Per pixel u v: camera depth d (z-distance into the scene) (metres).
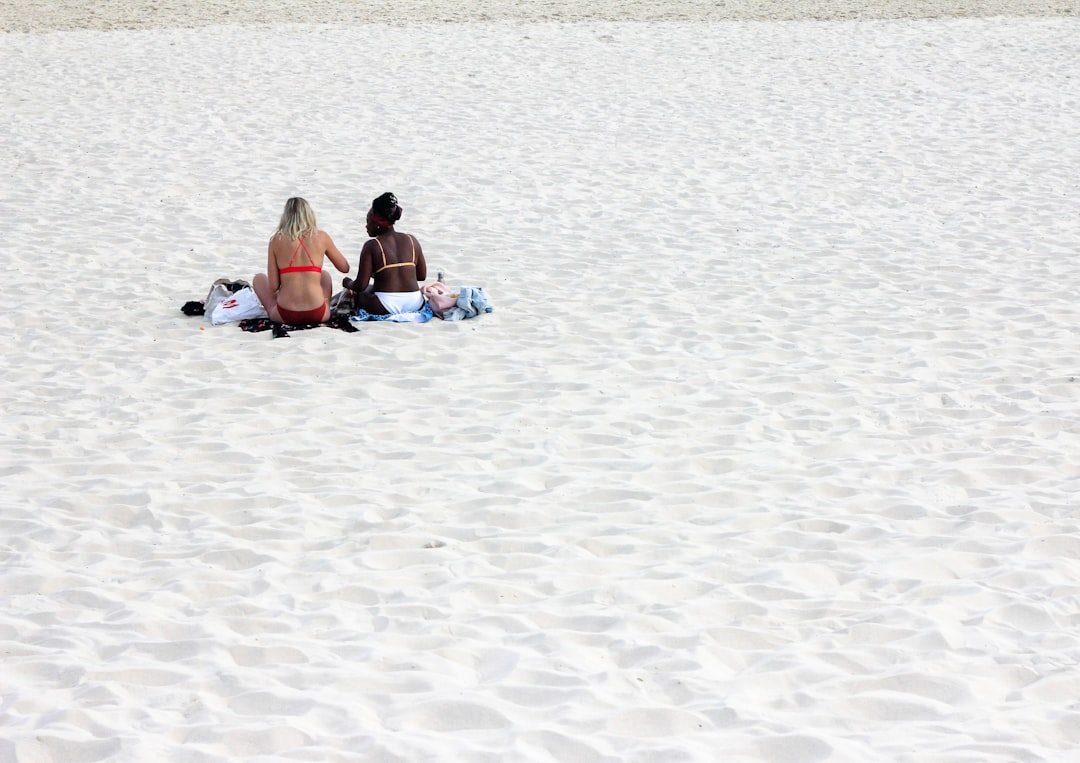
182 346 18.92
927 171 30.41
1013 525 12.29
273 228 25.89
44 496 13.45
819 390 16.73
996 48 47.56
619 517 12.73
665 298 21.11
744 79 42.50
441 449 14.77
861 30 52.81
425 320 20.28
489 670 9.73
